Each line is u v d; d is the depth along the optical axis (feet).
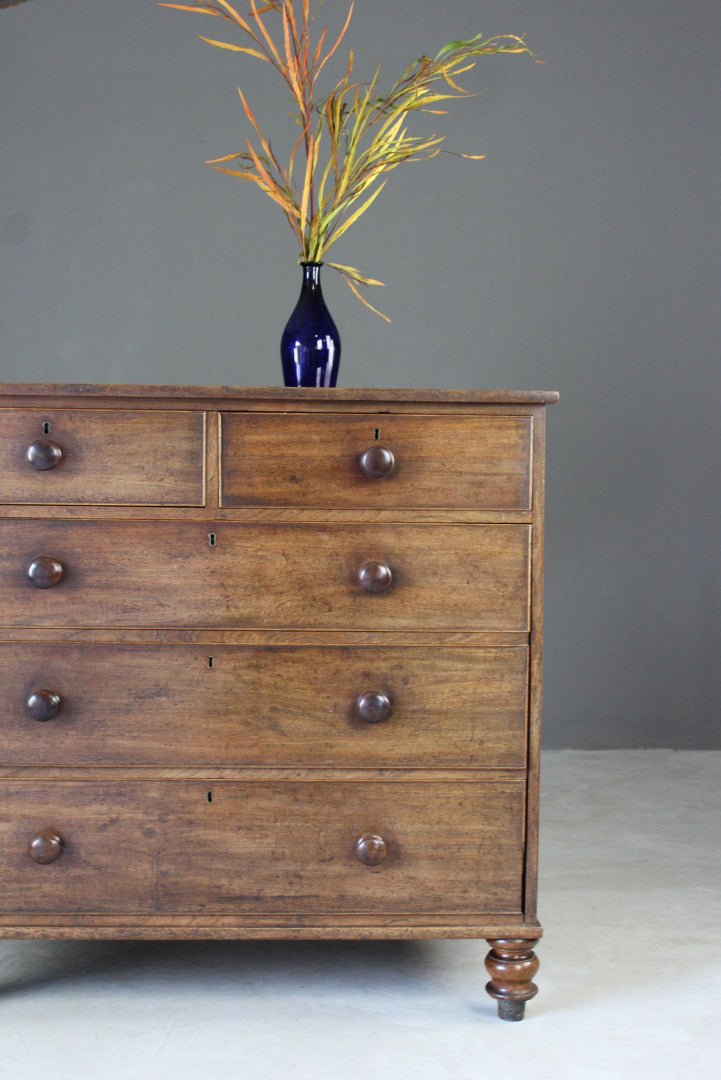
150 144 10.85
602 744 11.17
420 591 5.09
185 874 5.10
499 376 11.02
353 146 6.08
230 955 6.08
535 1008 5.39
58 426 4.99
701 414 11.10
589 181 10.98
